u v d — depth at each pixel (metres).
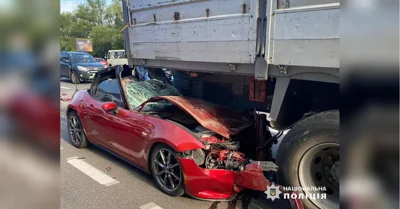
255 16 2.96
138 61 4.60
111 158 4.71
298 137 2.93
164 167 3.48
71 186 3.76
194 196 3.31
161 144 3.49
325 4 2.52
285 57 2.83
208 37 3.42
